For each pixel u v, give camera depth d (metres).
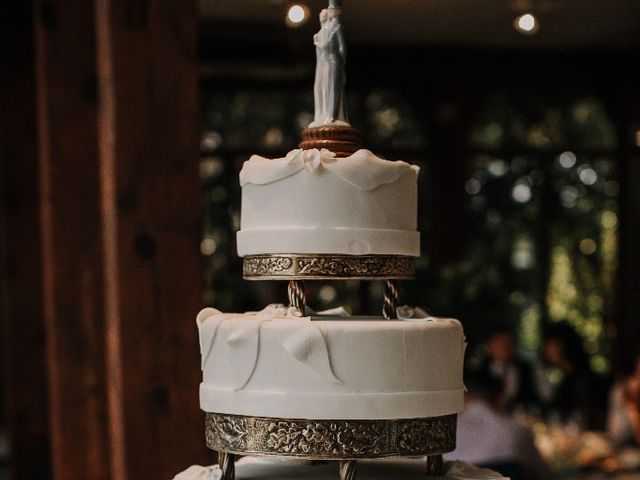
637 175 10.25
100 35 3.80
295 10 5.28
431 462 2.66
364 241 2.50
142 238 3.69
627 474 5.79
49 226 4.62
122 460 3.65
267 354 2.43
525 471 4.80
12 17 6.79
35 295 6.77
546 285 10.27
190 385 3.71
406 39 9.73
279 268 2.53
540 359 10.19
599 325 10.31
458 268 8.98
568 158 10.30
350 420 2.41
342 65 2.64
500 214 10.25
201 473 2.62
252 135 10.02
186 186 3.71
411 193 2.59
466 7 8.59
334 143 2.60
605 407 8.38
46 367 6.78
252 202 2.60
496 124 10.28
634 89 10.16
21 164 6.80
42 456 6.75
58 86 4.61
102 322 4.68
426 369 2.47
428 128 10.06
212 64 9.15
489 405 4.99
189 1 3.72
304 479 2.61
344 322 2.45
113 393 3.71
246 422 2.46
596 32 9.49
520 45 10.01
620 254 10.26
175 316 3.70
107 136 3.71
